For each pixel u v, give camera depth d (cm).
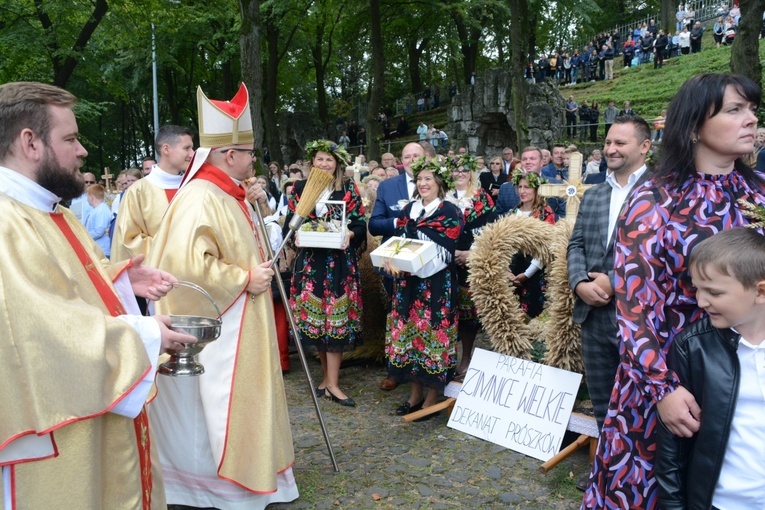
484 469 359
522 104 1523
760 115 1467
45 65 1703
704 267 179
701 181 207
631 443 216
